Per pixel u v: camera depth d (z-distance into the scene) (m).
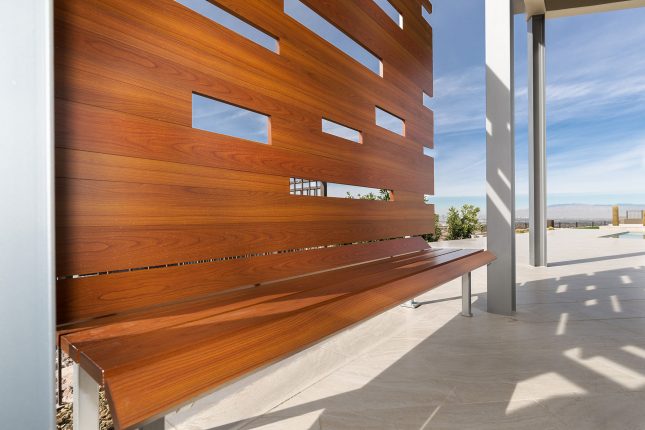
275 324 0.90
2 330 0.53
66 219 0.85
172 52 1.10
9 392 0.54
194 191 1.15
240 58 1.33
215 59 1.24
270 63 1.47
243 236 1.32
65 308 0.85
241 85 1.33
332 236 1.81
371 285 1.33
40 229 0.57
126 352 0.68
